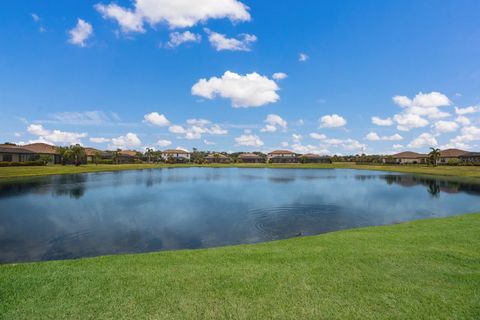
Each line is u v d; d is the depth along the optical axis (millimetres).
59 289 5484
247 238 13766
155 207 21891
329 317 4668
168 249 12070
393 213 20328
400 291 5512
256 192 31484
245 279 6016
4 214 18688
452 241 9109
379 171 75625
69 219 17484
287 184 40594
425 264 6918
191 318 4613
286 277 6133
